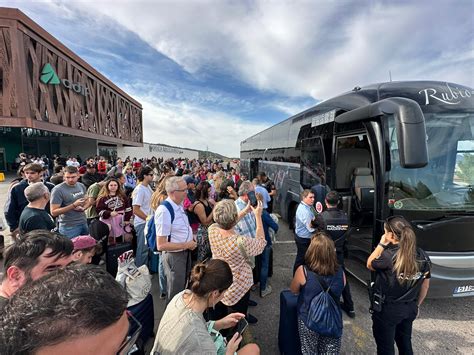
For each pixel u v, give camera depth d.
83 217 4.16
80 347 0.63
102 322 0.67
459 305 3.72
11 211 4.08
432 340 3.01
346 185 5.12
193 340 1.46
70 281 0.70
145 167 4.76
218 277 1.62
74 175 4.05
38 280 0.72
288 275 4.83
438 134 3.52
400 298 2.18
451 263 3.15
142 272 2.82
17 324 0.59
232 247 2.56
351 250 4.57
